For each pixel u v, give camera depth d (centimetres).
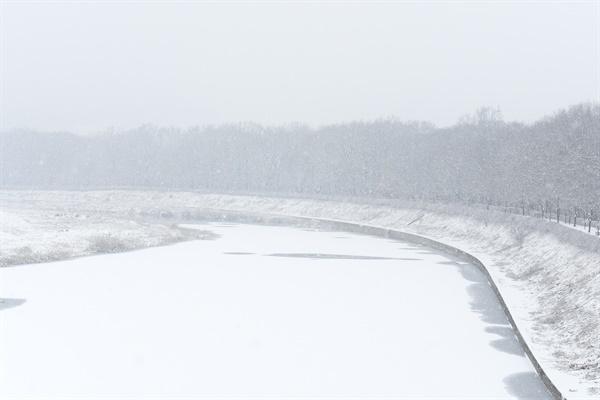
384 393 2734
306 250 7612
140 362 3105
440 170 11550
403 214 10656
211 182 17675
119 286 5000
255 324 3862
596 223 6091
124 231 8144
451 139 12281
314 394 2719
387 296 4775
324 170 14938
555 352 3014
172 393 2708
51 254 6388
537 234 6141
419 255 7250
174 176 18262
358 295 4803
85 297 4559
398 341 3534
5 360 3112
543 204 7344
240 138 18312
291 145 16525
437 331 3762
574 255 4606
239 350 3325
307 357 3225
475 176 10012
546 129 8388
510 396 2691
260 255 7062
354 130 15625
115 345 3381
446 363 3147
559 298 3953
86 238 7294
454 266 6372
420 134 14262
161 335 3584
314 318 4047
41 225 8000
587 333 3120
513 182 8262
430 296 4794
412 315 4162
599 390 2441
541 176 7331
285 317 4059
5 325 3756
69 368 3006
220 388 2772
